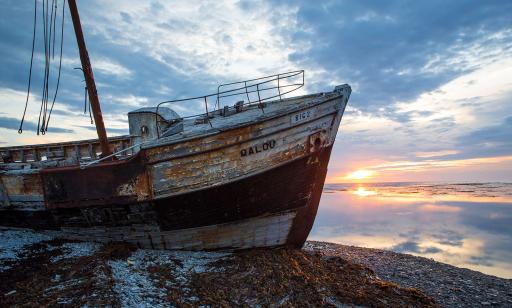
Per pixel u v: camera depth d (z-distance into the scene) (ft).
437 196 164.04
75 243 32.01
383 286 26.89
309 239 65.31
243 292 23.03
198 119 39.27
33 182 31.89
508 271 43.55
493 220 84.33
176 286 23.44
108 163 29.63
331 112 31.48
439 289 32.07
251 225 31.07
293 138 30.09
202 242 30.94
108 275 23.29
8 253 28.17
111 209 30.14
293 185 31.01
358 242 62.08
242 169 29.09
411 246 58.13
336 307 22.30
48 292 20.72
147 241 31.27
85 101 35.45
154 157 28.37
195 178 28.71
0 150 42.01
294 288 23.97
